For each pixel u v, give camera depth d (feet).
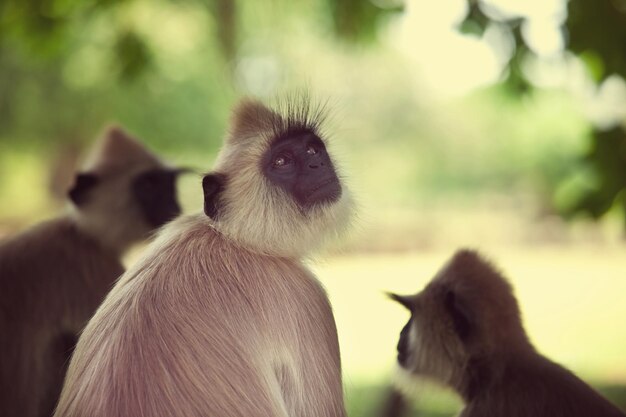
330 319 19.75
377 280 95.50
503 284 22.90
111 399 16.58
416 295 23.66
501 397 21.44
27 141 106.93
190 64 104.78
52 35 43.47
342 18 46.68
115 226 29.81
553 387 21.13
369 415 41.65
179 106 106.42
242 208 19.61
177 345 17.13
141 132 104.32
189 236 19.39
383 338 68.90
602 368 53.88
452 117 155.43
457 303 22.61
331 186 20.57
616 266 107.65
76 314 28.12
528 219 124.98
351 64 80.28
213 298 17.97
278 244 19.66
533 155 116.57
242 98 21.34
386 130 153.58
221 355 17.28
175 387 16.75
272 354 18.06
